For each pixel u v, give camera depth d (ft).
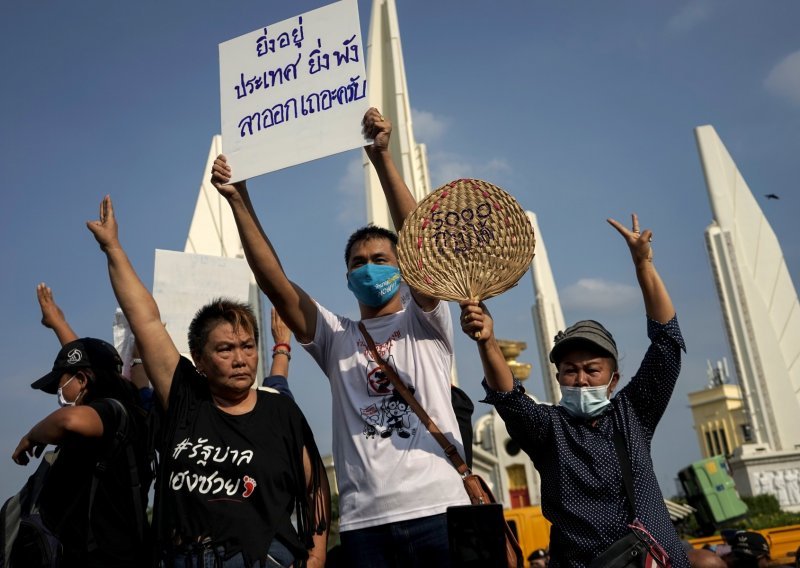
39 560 14.28
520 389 14.37
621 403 14.51
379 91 75.25
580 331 14.67
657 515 13.56
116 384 16.03
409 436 14.34
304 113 15.90
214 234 40.60
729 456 91.04
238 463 13.73
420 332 15.60
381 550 13.79
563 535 13.83
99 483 14.30
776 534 46.32
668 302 14.70
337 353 15.76
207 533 13.14
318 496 14.65
